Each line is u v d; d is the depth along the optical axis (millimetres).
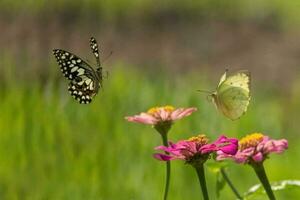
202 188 5305
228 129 13617
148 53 24656
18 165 10664
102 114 12359
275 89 20422
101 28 26031
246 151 5379
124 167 10922
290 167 12109
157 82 15594
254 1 30109
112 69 19656
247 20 28672
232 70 23562
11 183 10258
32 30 23891
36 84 13375
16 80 15164
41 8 25938
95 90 6840
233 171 11281
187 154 5285
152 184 10625
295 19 28969
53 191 10180
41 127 11406
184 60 24109
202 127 13070
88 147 11328
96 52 6809
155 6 28719
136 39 26016
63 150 11023
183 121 12820
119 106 13125
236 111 6215
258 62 24281
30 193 10117
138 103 13797
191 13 28828
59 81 13750
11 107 12062
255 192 5902
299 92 19438
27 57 17828
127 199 10141
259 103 16812
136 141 11688
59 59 6840
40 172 10539
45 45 21969
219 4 29438
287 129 15469
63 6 26344
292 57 24734
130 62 23422
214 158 5352
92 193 10164
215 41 26375
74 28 25156
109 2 27656
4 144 11164
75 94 6875
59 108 12109
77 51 22641
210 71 23125
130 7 28109
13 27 24094
